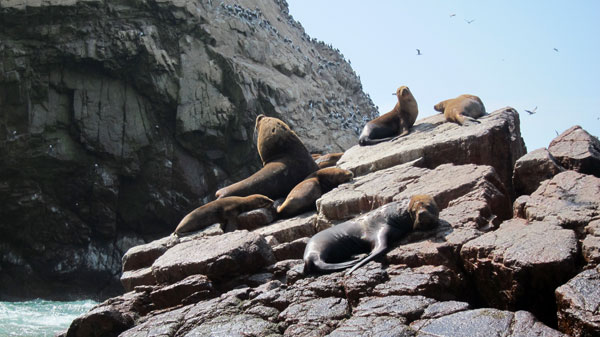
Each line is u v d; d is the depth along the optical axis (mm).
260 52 34188
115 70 29781
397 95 13500
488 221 7484
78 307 22953
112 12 30312
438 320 5328
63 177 28969
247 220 10695
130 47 29516
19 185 28312
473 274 6535
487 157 10602
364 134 13680
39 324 16516
